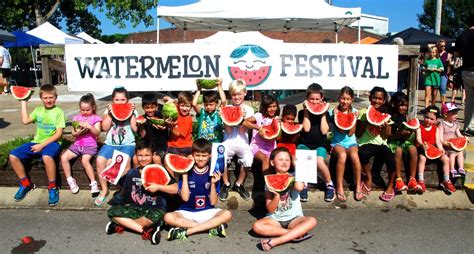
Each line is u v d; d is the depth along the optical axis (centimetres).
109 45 632
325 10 1148
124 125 496
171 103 481
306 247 392
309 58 639
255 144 500
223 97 535
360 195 504
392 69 643
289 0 1162
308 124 505
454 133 540
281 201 416
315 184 524
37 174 512
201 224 408
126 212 412
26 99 502
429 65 941
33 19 3102
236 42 635
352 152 495
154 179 416
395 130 516
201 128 519
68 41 2016
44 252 378
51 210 483
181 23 1393
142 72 638
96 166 498
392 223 452
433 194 519
